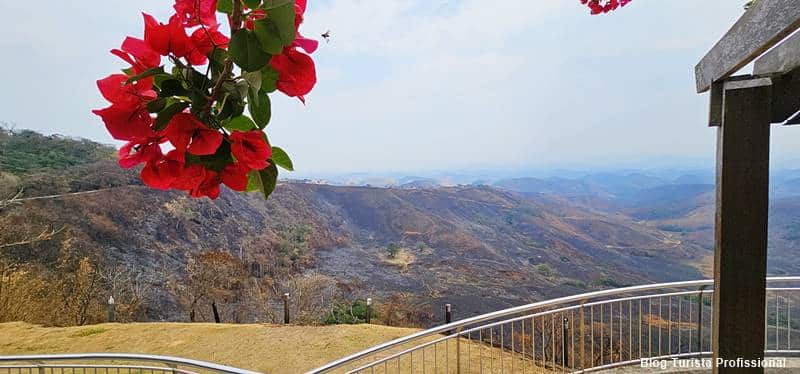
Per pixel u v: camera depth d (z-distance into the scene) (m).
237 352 8.67
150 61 0.49
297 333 9.45
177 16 0.50
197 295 18.44
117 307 16.84
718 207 1.80
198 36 0.49
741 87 1.68
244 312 18.39
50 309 14.62
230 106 0.52
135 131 0.48
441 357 7.22
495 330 8.21
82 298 16.05
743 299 1.68
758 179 1.66
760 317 1.65
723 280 1.71
